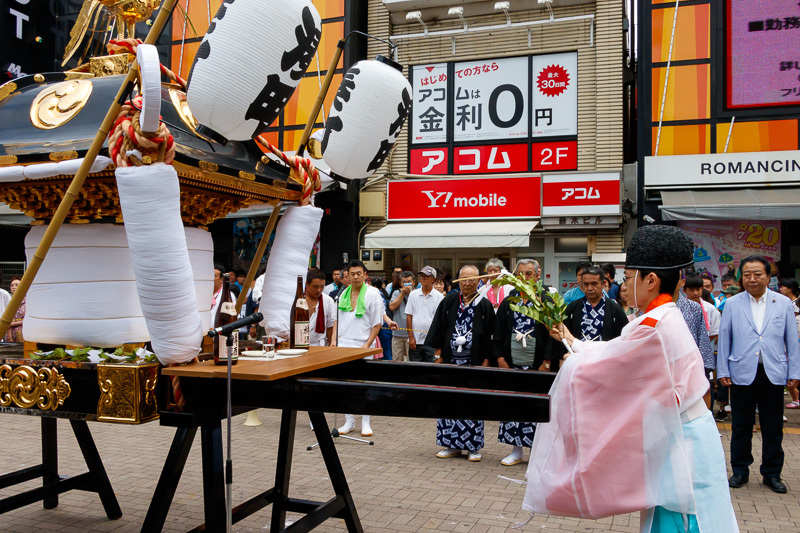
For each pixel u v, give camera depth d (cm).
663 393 210
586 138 1216
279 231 320
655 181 1112
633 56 1386
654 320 218
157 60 210
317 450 606
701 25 1112
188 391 254
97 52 325
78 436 394
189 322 235
